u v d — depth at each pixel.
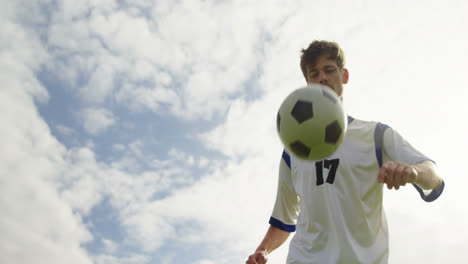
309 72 3.87
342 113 2.98
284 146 3.14
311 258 3.39
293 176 3.91
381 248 3.23
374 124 3.55
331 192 3.43
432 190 3.11
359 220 3.28
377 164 3.39
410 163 3.10
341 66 3.92
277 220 4.09
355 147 3.49
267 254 3.94
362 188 3.36
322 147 2.95
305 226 3.59
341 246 3.23
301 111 2.95
